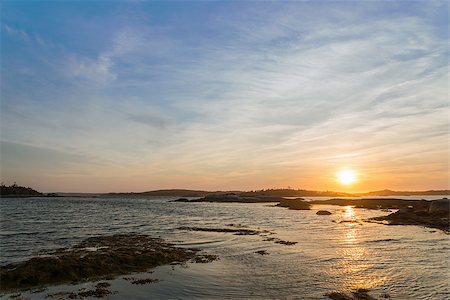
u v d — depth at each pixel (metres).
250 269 19.80
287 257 23.31
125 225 45.41
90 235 34.06
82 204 124.62
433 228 42.78
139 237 32.16
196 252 24.94
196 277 17.98
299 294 15.30
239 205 124.31
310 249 26.52
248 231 38.34
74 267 18.09
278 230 39.88
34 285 16.06
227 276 18.23
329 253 24.84
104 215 65.31
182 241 30.27
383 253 24.92
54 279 16.83
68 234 34.69
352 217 61.91
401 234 36.38
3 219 53.25
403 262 21.83
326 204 121.88
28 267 17.38
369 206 99.69
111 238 31.16
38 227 41.47
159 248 25.61
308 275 18.52
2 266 19.17
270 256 23.61
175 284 16.72
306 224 48.12
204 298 14.74
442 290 15.85
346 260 22.38
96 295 14.83
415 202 99.75
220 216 65.06
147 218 58.69
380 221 52.47
